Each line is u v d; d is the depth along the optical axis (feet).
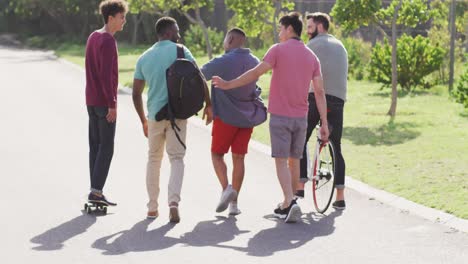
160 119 43.57
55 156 64.75
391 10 102.06
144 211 45.98
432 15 105.60
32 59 243.60
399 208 47.16
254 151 68.64
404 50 123.54
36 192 50.72
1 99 114.32
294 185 46.34
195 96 42.93
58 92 127.13
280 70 43.88
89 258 36.32
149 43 325.83
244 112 44.75
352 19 99.40
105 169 45.34
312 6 232.94
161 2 189.67
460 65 136.36
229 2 149.69
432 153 66.08
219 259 36.40
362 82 143.23
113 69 44.62
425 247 39.01
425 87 126.11
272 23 147.54
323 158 47.57
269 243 39.40
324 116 44.96
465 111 97.55
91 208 45.96
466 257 37.37
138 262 35.73
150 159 44.27
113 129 45.60
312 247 38.75
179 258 36.47
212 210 46.55
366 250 38.34
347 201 49.21
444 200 48.37
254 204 48.24
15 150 67.82
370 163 61.82
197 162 63.05
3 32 426.51
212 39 249.96
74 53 271.28
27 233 40.63
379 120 89.66
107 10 44.91
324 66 47.50
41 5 370.73
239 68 45.09
